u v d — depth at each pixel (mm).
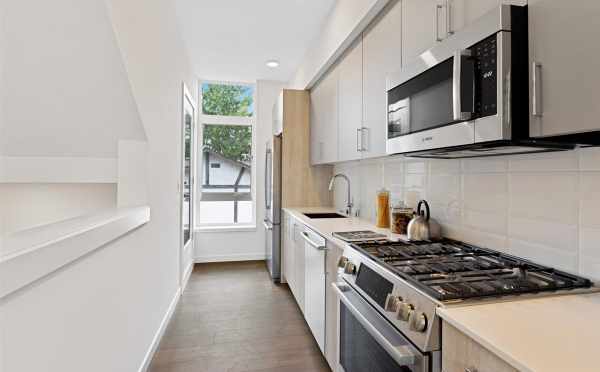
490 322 818
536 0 927
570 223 1122
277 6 2762
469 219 1617
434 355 923
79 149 2135
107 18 1446
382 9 1931
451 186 1760
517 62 975
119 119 1959
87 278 1239
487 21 1021
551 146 1060
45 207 2338
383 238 1897
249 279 4035
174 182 3111
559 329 781
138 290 1955
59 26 1452
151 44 2182
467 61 1085
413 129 1463
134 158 2102
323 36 2992
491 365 729
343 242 1775
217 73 4504
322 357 2291
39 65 1600
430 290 991
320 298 2178
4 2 1321
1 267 715
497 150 1244
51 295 983
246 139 5043
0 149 1999
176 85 3123
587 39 781
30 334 878
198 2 2754
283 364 2201
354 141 2389
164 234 2678
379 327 1180
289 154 3773
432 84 1322
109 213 1667
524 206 1302
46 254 896
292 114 3779
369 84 2121
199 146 4863
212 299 3367
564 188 1144
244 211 5043
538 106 913
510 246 1371
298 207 3773
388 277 1205
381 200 2348
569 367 623
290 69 4340
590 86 775
